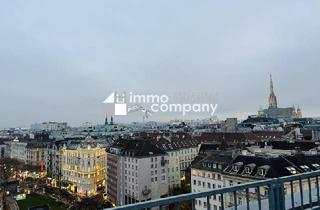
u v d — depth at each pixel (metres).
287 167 51.66
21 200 114.06
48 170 159.75
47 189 136.00
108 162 114.56
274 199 8.69
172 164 107.69
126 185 98.81
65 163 139.75
